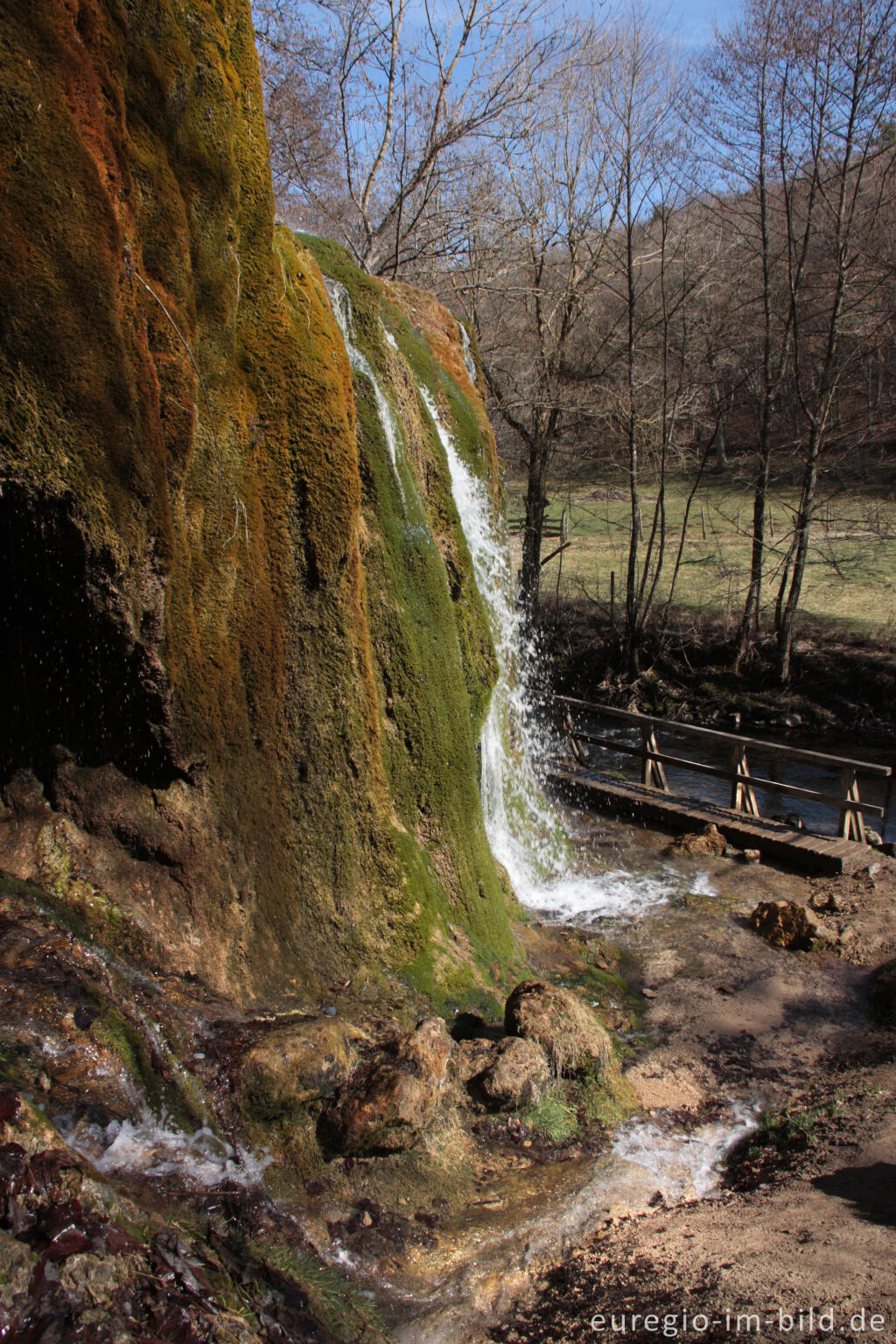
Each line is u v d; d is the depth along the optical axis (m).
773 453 23.39
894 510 27.02
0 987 3.91
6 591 4.46
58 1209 3.03
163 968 4.76
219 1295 3.23
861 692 20.06
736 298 23.67
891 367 24.25
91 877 4.70
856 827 10.44
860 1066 6.39
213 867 5.12
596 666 22.89
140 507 4.30
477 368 10.71
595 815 11.86
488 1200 4.58
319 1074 4.50
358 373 6.96
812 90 19.45
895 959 7.80
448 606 7.56
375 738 6.33
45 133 3.85
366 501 6.93
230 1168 4.02
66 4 3.99
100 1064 3.86
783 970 7.88
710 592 25.98
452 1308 3.82
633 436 22.02
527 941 8.14
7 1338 2.58
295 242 6.54
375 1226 4.16
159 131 4.62
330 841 5.96
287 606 5.72
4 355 3.76
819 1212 4.36
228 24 5.28
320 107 15.89
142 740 4.81
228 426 5.23
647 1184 4.93
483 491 9.56
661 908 9.12
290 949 5.58
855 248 20.45
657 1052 6.63
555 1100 5.45
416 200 17.30
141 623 4.46
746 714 20.20
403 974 6.08
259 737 5.54
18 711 4.75
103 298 4.07
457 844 7.28
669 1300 3.68
